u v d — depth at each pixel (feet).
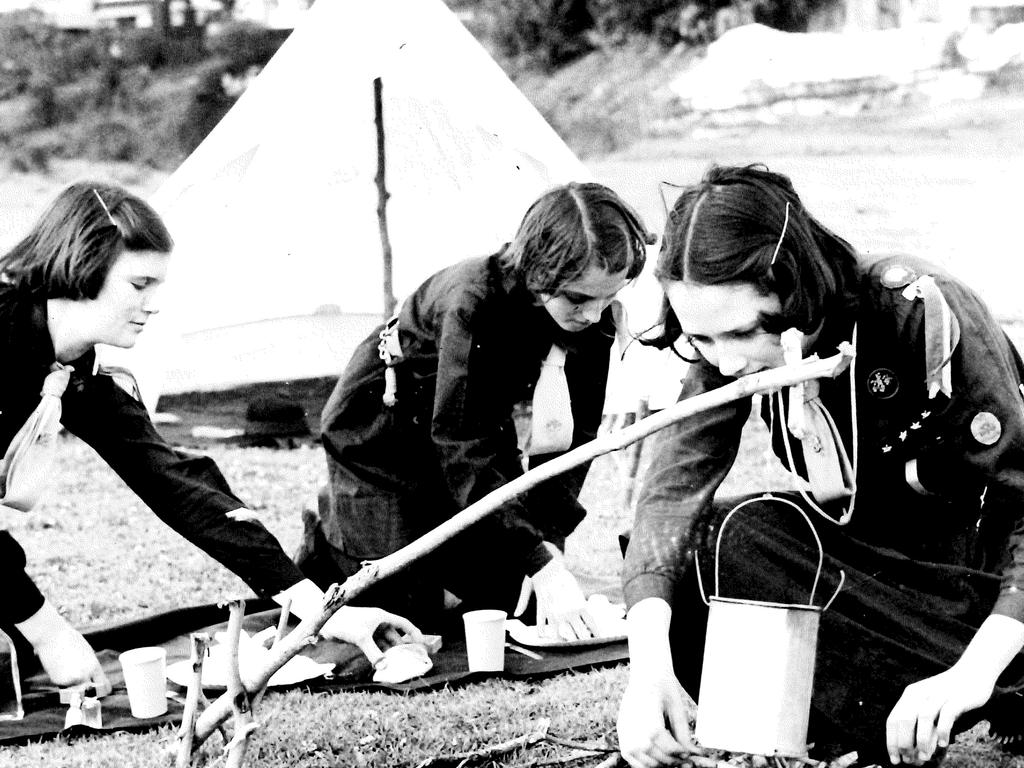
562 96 47.01
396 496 11.12
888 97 41.55
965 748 8.16
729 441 7.59
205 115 48.06
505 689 9.61
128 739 8.80
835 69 41.14
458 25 14.47
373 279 16.83
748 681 6.67
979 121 39.24
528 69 49.39
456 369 10.03
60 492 17.33
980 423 6.99
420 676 9.80
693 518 7.32
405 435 11.10
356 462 11.23
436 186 15.92
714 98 43.16
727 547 7.48
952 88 41.47
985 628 6.86
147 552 14.44
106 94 49.11
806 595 7.34
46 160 46.50
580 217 9.39
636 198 36.58
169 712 9.25
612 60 48.19
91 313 8.83
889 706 7.16
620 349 10.46
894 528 7.70
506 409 10.46
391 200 16.05
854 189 33.55
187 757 6.97
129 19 51.62
